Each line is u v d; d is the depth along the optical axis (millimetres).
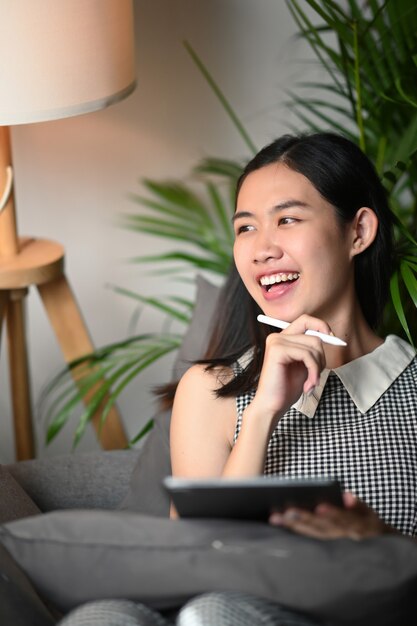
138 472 1945
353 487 1617
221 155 2865
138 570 1156
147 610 1154
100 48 2027
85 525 1197
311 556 1123
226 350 1789
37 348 2916
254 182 1698
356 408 1670
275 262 1666
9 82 1938
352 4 2369
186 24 2738
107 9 2029
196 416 1698
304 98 2865
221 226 2916
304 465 1632
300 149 1692
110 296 2936
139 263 2930
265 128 2873
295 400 1588
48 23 1935
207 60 2777
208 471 1677
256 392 1603
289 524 1188
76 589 1188
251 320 1759
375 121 2330
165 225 2703
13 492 1728
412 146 2066
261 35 2783
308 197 1667
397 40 2293
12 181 2295
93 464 2025
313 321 1596
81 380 2422
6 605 1261
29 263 2338
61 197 2814
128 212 2865
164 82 2773
